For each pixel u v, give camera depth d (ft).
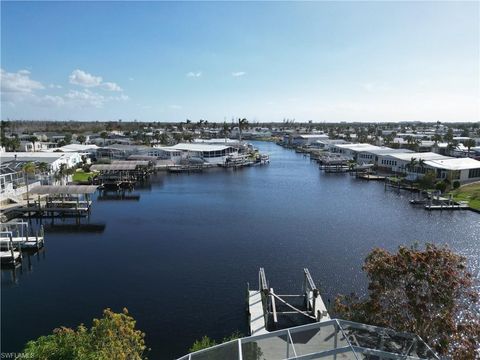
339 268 138.00
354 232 184.96
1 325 101.50
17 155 316.19
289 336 52.75
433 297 60.75
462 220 206.90
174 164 422.41
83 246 165.78
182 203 253.44
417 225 197.26
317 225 198.39
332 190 302.04
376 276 67.46
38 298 116.88
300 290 120.98
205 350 53.52
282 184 331.16
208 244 167.32
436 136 622.95
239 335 93.71
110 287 124.16
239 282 127.13
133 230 189.57
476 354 59.11
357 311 70.13
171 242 170.40
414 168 326.03
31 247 159.33
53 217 214.90
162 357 87.92
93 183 303.89
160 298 116.06
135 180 336.70
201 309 109.29
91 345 55.52
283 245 165.07
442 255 63.46
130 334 63.16
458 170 299.38
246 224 200.64
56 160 310.65
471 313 73.87
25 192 251.39
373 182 339.98
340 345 50.96
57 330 58.18
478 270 135.44
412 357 48.21
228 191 298.35
